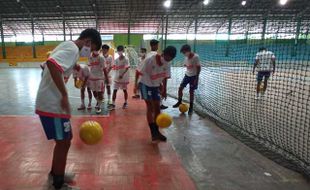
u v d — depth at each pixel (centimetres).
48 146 392
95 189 275
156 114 425
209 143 414
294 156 357
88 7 2455
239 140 427
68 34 2922
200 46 2627
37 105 246
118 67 646
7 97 818
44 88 243
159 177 302
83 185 282
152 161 345
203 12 2605
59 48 240
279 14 2536
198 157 359
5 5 2408
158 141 420
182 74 1434
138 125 513
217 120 550
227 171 318
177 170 319
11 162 337
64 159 267
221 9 2558
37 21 2702
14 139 422
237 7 2497
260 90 807
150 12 2569
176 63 1778
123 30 2939
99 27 2800
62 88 234
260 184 288
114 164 334
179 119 560
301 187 283
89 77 602
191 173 312
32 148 384
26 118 553
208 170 320
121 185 283
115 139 429
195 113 618
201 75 1109
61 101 242
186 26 2886
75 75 623
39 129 475
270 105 656
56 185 270
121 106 692
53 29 2883
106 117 573
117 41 2945
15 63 2370
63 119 246
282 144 402
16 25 2795
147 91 415
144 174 309
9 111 623
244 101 732
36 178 296
